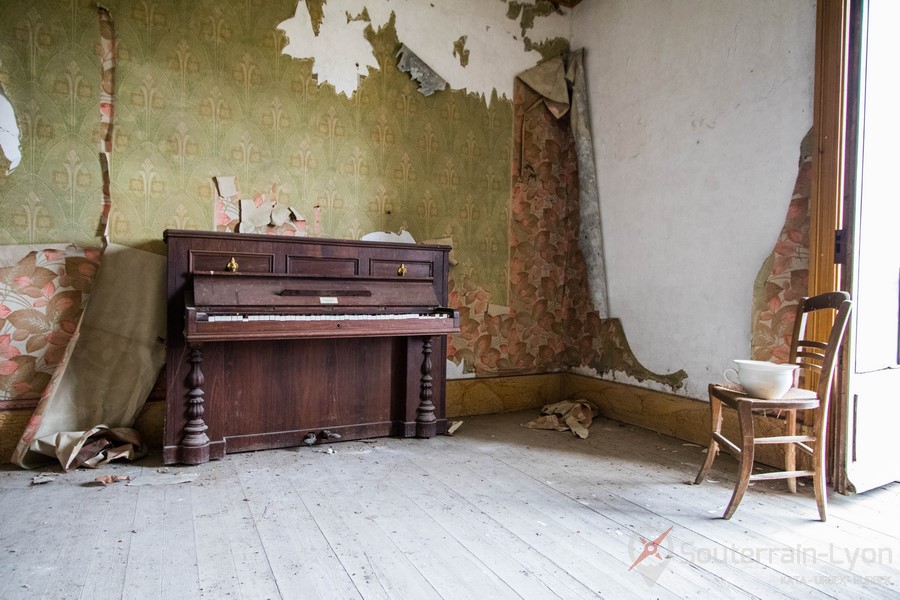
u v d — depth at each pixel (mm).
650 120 3992
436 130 4168
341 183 3838
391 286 3498
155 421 3289
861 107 2705
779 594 1754
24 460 2859
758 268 3244
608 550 2047
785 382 2381
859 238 2703
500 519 2318
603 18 4406
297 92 3691
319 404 3393
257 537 2098
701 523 2314
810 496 2656
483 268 4371
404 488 2666
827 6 2816
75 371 3082
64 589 1708
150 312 3258
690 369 3688
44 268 3092
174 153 3369
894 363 2951
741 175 3344
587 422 4031
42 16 3059
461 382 4273
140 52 3275
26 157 3045
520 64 4500
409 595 1713
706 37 3566
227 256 3135
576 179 4637
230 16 3492
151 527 2170
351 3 3844
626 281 4207
